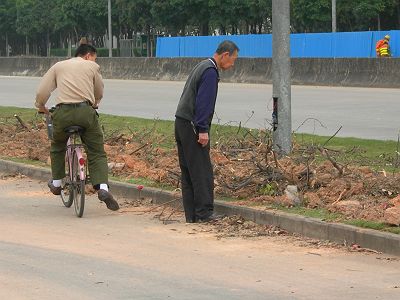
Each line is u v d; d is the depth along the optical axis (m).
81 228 9.85
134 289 7.14
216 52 9.91
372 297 6.86
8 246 8.86
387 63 33.16
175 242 9.04
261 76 37.72
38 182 13.54
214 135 16.44
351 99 27.30
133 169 13.10
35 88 37.69
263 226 9.68
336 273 7.65
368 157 13.83
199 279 7.47
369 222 8.87
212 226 9.86
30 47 98.06
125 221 10.27
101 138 10.62
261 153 13.07
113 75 45.78
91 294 7.00
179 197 10.98
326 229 8.95
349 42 44.56
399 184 10.74
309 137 16.61
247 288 7.15
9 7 91.62
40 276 7.60
